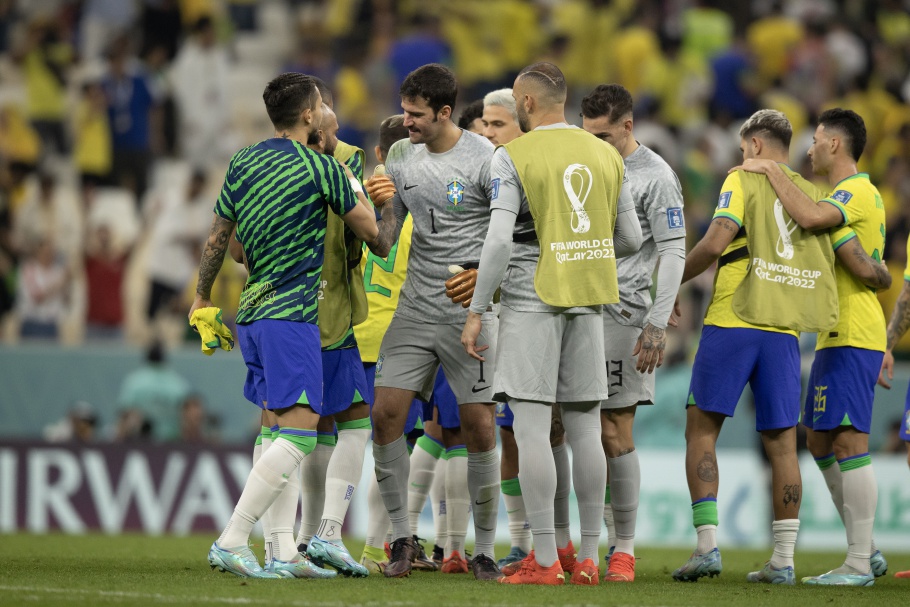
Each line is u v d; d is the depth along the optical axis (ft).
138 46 182.09
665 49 198.90
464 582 58.59
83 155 168.35
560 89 58.85
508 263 58.18
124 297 151.74
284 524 60.29
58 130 173.58
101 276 150.71
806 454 127.44
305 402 56.39
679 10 207.72
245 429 136.15
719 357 64.54
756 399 64.95
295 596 49.67
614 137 65.26
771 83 200.95
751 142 67.56
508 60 197.47
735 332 64.28
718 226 64.28
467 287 61.36
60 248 157.07
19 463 117.19
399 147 65.46
